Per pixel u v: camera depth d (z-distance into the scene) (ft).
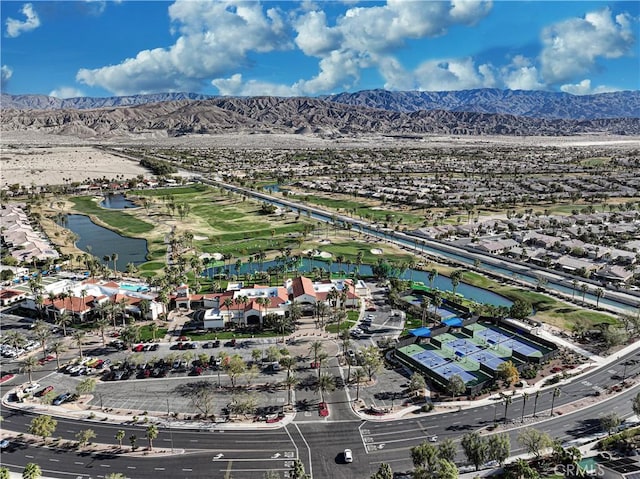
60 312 641.81
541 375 504.84
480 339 591.37
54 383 499.51
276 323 607.78
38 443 411.13
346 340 555.69
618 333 536.42
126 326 629.92
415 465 360.89
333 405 458.91
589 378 495.82
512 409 449.89
